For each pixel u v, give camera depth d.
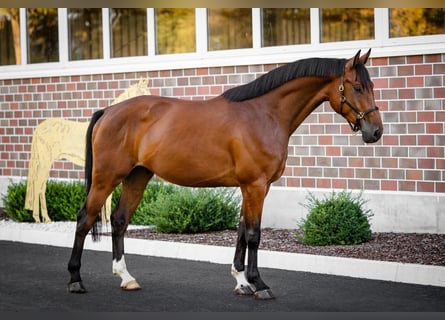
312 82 6.74
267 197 10.52
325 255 7.96
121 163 7.02
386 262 7.43
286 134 6.82
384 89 9.66
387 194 9.55
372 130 6.50
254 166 6.64
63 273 8.08
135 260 8.73
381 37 9.70
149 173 7.36
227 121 6.73
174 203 9.83
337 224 8.52
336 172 10.02
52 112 12.90
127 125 7.03
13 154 13.38
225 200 10.30
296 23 10.52
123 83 12.04
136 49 12.13
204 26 11.21
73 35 12.79
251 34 10.91
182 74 11.39
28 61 13.29
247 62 10.70
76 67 12.64
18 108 13.30
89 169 7.19
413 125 9.45
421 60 9.38
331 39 10.24
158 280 7.57
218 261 8.49
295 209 10.27
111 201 11.04
